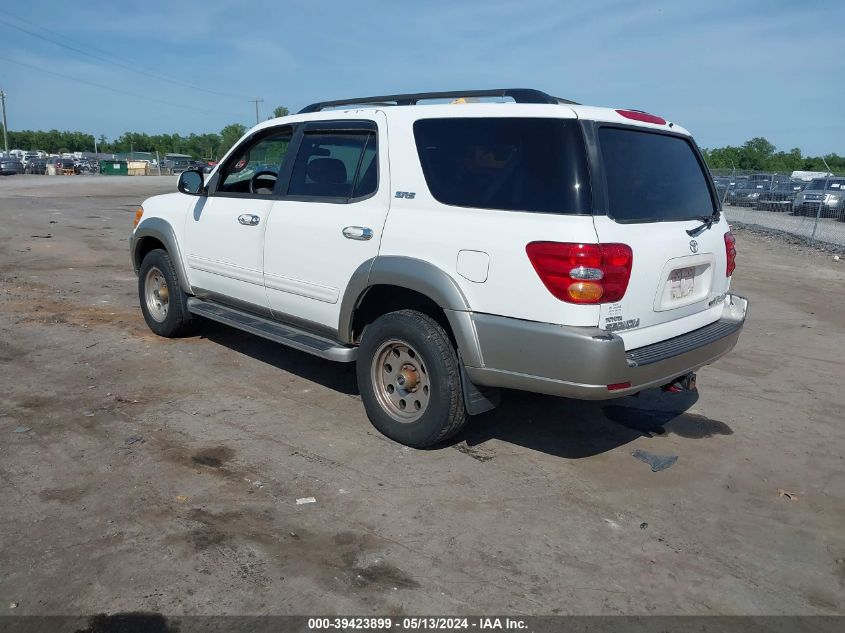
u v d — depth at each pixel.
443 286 3.90
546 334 3.57
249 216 5.21
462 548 3.32
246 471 3.99
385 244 4.22
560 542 3.41
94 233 14.08
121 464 4.01
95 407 4.83
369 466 4.11
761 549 3.44
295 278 4.87
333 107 5.14
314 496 3.74
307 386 5.42
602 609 2.92
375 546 3.30
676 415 5.19
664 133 4.32
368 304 4.55
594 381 3.53
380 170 4.35
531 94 4.04
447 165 4.05
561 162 3.63
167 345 6.33
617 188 3.73
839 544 3.51
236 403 5.02
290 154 5.05
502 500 3.79
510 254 3.67
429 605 2.90
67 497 3.63
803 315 8.95
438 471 4.09
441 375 4.06
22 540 3.23
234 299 5.56
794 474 4.28
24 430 4.41
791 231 18.80
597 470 4.21
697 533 3.56
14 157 49.66
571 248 3.47
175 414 4.77
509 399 5.35
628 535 3.50
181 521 3.44
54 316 7.21
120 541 3.25
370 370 4.44
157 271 6.41
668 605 2.97
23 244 12.05
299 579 3.03
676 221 4.06
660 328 3.96
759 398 5.64
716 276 4.44
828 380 6.16
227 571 3.06
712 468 4.32
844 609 3.00
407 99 4.62
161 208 6.27
